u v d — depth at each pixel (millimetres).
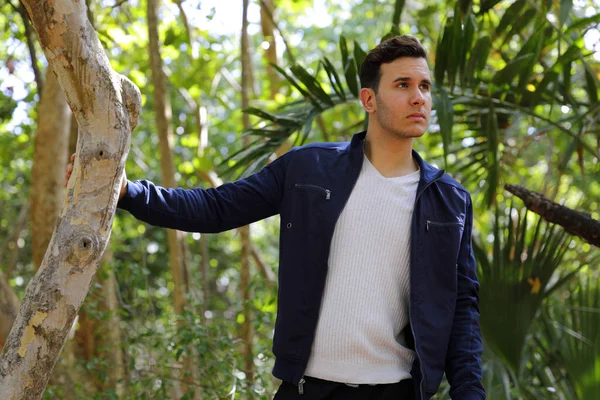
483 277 3426
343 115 7090
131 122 1803
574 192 7305
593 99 3936
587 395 3482
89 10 4188
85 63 1714
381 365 1998
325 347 1992
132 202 1951
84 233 1731
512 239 3436
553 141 5570
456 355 2090
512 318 3383
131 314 4480
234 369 3734
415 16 5465
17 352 1711
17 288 9102
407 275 2047
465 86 3629
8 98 7125
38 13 1673
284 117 3699
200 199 2061
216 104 8617
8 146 8438
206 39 6656
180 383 4055
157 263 10008
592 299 3650
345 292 2006
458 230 2090
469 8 3629
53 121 4793
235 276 10664
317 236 2033
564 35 3834
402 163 2141
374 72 2123
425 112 2078
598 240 2838
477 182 4496
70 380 4203
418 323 2014
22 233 9914
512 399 3477
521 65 3500
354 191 2072
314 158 2123
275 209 2178
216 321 4062
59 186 4816
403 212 2062
